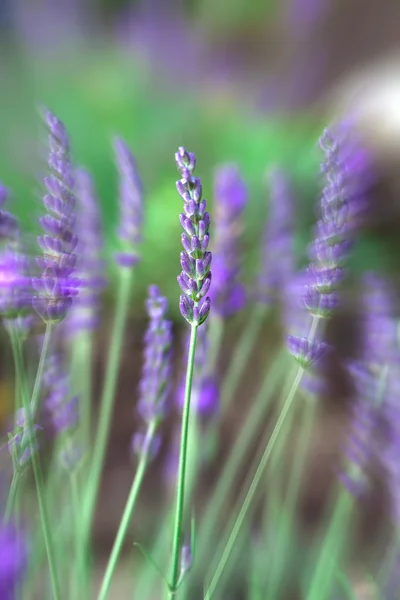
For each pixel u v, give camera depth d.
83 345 0.57
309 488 0.94
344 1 2.02
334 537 0.53
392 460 0.53
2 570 0.38
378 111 1.63
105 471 0.95
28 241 0.39
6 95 2.08
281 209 0.64
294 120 1.96
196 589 0.59
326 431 1.05
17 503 0.41
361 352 0.76
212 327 0.50
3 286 0.37
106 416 0.50
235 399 1.12
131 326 1.16
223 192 0.50
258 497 0.59
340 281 0.38
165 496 0.83
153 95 2.19
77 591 0.48
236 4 2.50
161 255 1.17
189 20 2.64
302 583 0.68
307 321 0.46
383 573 0.60
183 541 0.50
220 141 1.79
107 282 0.54
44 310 0.37
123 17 2.66
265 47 2.44
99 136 1.83
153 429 0.42
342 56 2.02
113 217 1.41
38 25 2.59
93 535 0.82
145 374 0.41
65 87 2.23
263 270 0.63
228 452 0.97
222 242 0.50
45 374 0.47
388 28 1.90
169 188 1.30
